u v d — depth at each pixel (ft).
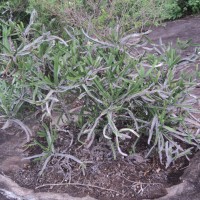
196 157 8.20
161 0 14.21
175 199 7.39
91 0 12.03
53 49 8.60
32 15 8.96
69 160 8.28
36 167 8.33
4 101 7.58
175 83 7.74
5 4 13.80
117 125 8.23
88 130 7.32
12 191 7.82
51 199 7.55
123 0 11.86
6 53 7.51
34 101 7.30
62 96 7.89
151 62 8.14
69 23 11.76
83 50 8.49
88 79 7.20
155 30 17.28
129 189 7.66
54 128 8.59
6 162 8.52
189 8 19.97
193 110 7.85
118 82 7.63
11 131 9.41
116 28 8.90
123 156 8.22
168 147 7.86
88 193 7.64
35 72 7.48
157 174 7.96
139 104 7.61
